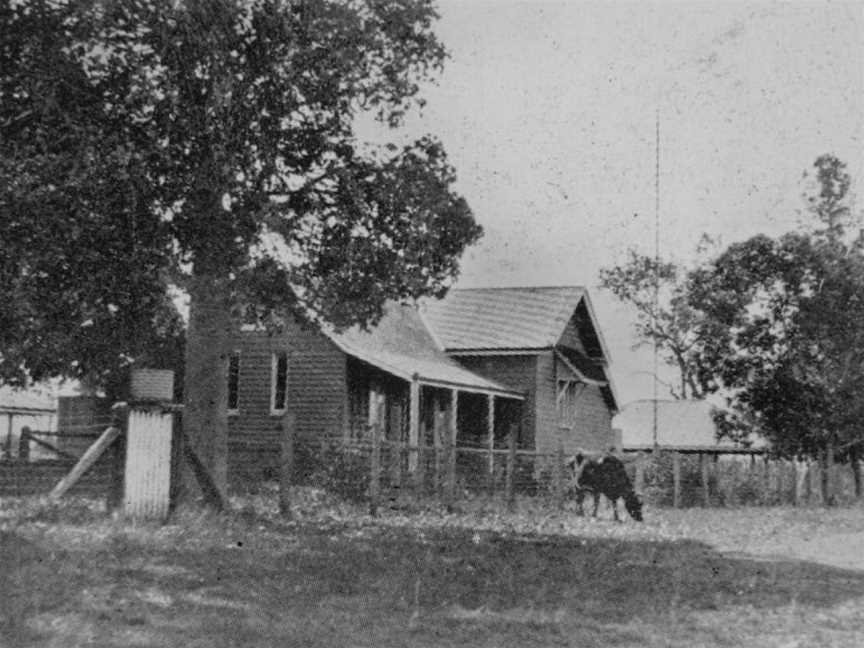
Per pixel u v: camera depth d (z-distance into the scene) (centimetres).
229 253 1962
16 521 1294
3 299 2056
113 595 923
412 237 2080
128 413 1438
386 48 2030
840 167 4559
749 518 2867
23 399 3775
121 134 1895
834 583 1362
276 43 1900
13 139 1898
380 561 1304
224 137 1894
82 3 1777
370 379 3309
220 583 1041
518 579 1244
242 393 3266
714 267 4922
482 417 3953
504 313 4100
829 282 4547
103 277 2030
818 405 4550
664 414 5191
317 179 2073
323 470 2489
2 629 769
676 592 1194
